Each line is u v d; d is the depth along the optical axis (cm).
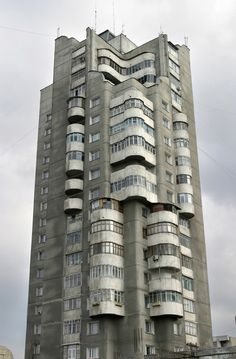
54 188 7794
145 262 6700
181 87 8781
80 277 6856
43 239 9488
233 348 5284
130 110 7431
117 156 7294
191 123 8681
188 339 6650
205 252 7738
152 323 6406
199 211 7925
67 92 8412
